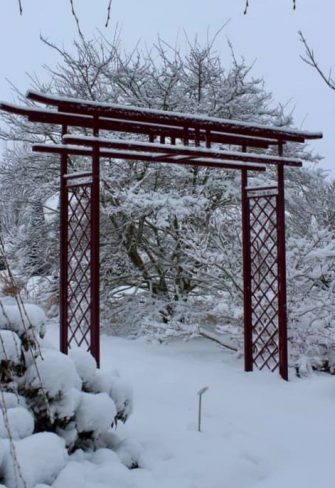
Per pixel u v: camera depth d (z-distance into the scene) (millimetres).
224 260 7133
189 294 8602
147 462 3279
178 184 8461
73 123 5066
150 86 8375
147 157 5633
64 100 4754
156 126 5422
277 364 6062
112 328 8562
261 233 6980
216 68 8562
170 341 7746
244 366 6289
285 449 3770
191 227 8031
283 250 5973
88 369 3379
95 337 5078
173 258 8469
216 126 5457
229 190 7898
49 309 8984
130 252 8539
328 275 7098
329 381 5602
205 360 6715
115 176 8023
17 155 8922
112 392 3439
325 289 7289
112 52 8477
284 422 4383
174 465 3270
